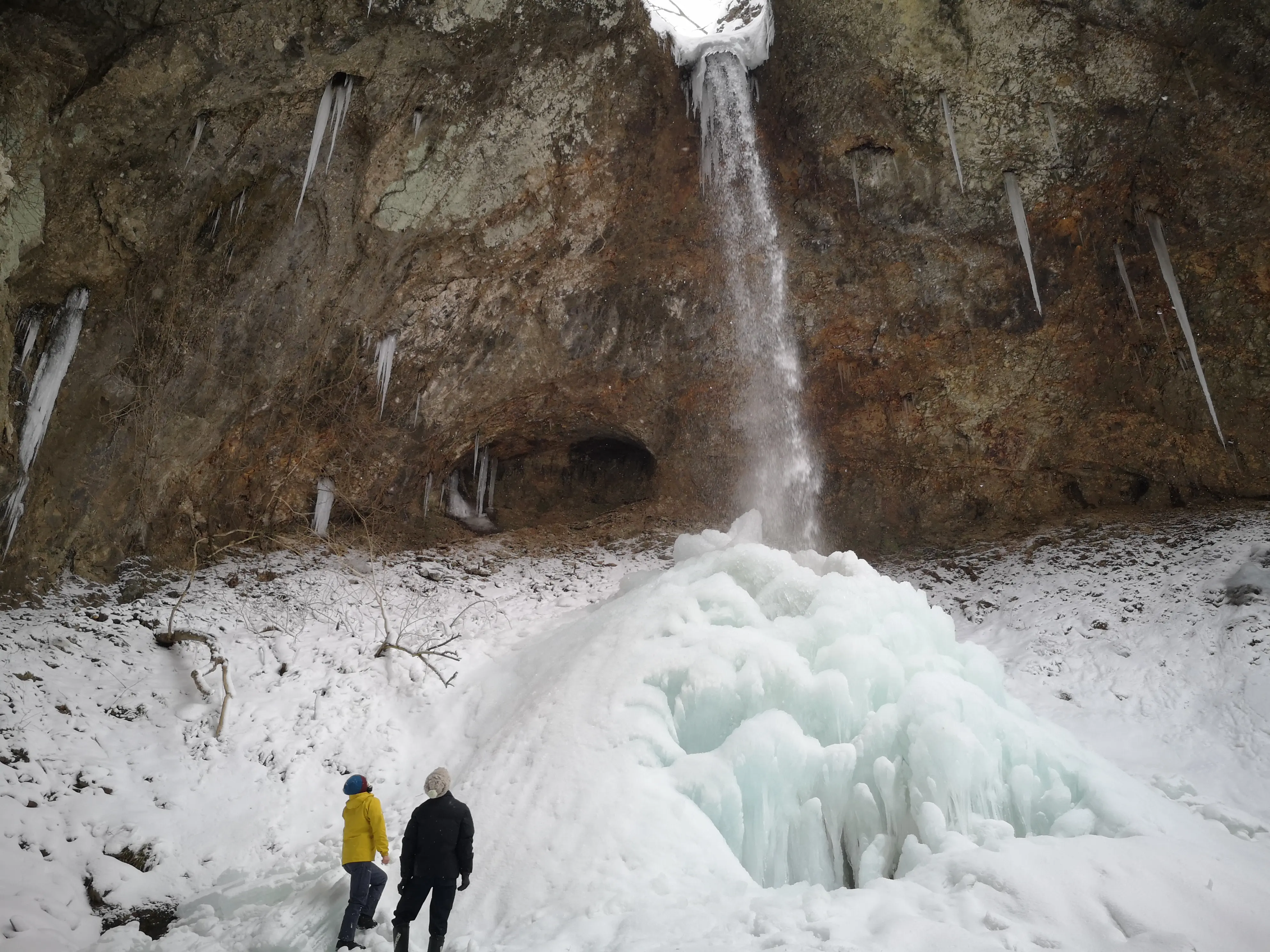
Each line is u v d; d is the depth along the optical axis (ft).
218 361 40.16
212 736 30.91
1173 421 50.26
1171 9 38.37
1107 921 18.70
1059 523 51.75
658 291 50.42
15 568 35.47
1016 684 39.42
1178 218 45.68
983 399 52.19
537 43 38.17
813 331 52.13
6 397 33.81
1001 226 46.68
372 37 35.04
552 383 51.49
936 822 22.59
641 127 43.42
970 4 39.17
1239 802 29.94
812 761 24.49
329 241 40.55
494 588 45.14
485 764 27.22
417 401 48.14
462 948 20.40
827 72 42.68
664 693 26.94
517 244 44.86
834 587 29.14
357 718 31.94
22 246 32.96
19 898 23.34
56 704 30.58
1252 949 18.44
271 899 24.40
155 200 35.35
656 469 56.70
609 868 22.13
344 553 46.62
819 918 19.10
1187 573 43.62
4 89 30.07
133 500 39.40
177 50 32.22
